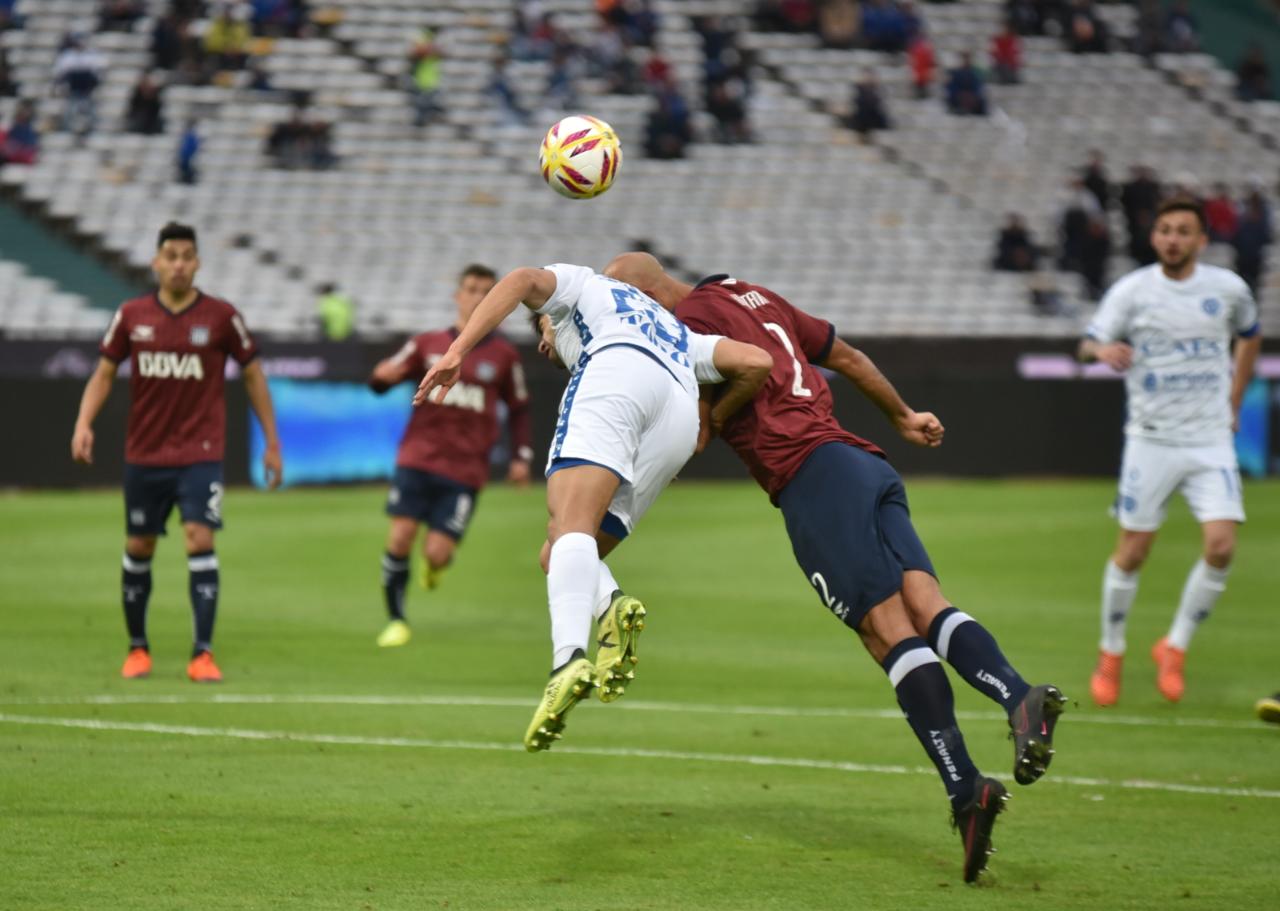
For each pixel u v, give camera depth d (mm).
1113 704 30859
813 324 20391
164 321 30844
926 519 64750
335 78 106188
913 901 16797
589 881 17375
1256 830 20344
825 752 25266
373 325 93375
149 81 99312
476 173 103625
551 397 79000
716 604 44531
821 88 114875
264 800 20875
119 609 41500
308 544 56438
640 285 20859
